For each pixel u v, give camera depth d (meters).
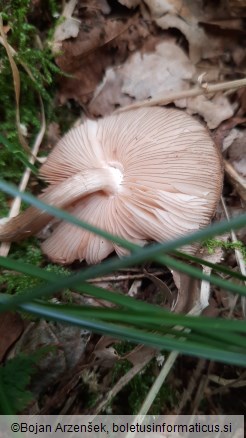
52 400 0.10
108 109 0.14
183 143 0.11
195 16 0.14
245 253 0.12
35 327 0.10
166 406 0.11
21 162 0.13
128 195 0.11
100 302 0.11
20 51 0.13
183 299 0.11
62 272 0.12
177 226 0.11
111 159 0.12
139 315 0.07
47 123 0.14
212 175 0.11
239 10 0.14
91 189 0.11
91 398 0.10
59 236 0.12
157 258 0.07
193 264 0.11
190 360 0.11
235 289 0.07
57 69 0.14
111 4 0.14
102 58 0.14
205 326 0.06
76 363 0.10
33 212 0.11
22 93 0.14
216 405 0.11
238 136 0.14
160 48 0.14
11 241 0.12
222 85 0.13
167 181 0.11
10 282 0.11
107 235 0.07
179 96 0.14
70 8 0.14
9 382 0.09
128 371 0.10
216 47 0.14
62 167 0.13
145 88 0.14
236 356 0.06
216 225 0.05
